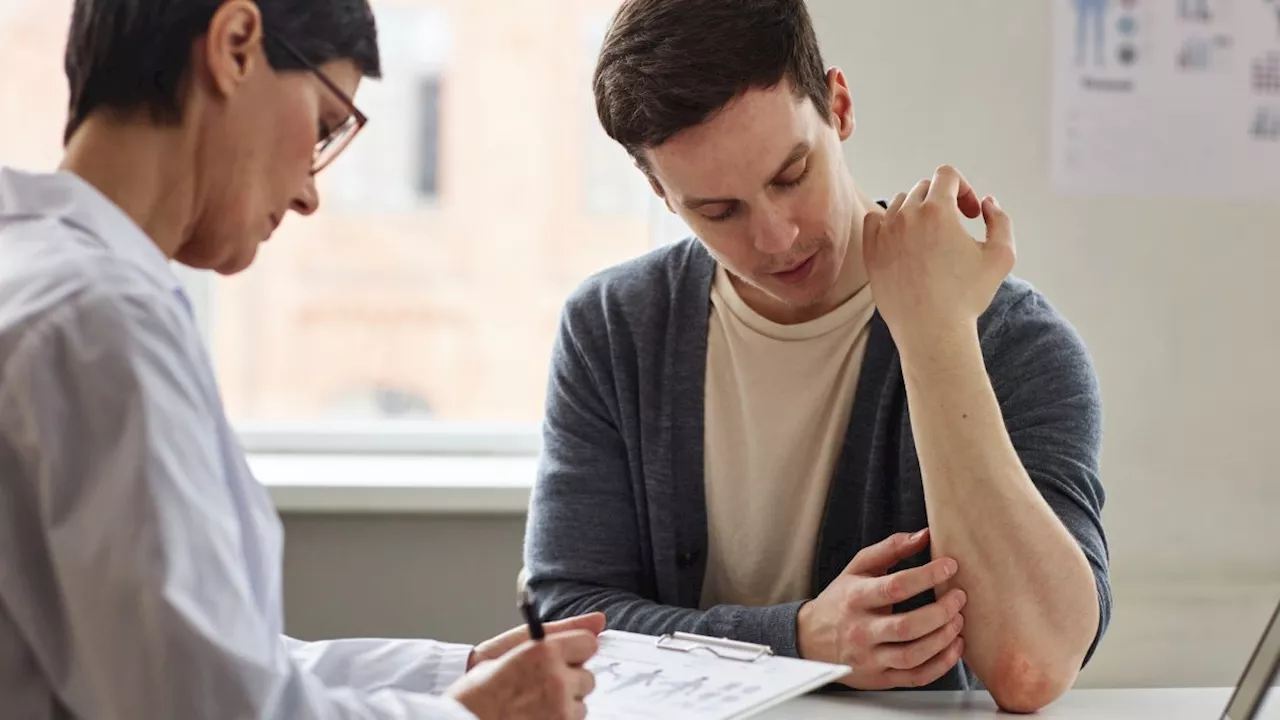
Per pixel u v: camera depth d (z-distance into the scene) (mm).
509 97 3053
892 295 1255
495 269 3135
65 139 910
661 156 1237
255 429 2389
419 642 1172
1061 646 1174
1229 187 2143
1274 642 1016
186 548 738
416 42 3047
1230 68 2131
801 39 1229
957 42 2084
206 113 884
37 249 804
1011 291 1420
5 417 746
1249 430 2172
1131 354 2152
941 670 1187
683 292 1485
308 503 2059
